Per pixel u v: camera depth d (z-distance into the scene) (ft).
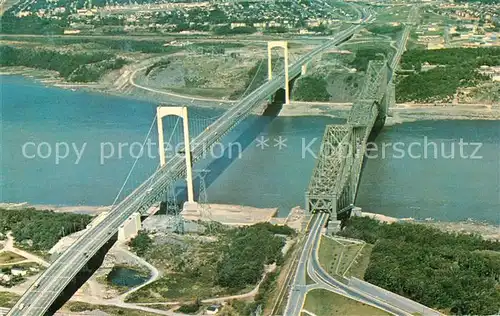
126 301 634.43
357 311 563.07
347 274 639.35
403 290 601.62
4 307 627.87
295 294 597.52
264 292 624.18
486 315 555.28
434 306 579.07
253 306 595.06
